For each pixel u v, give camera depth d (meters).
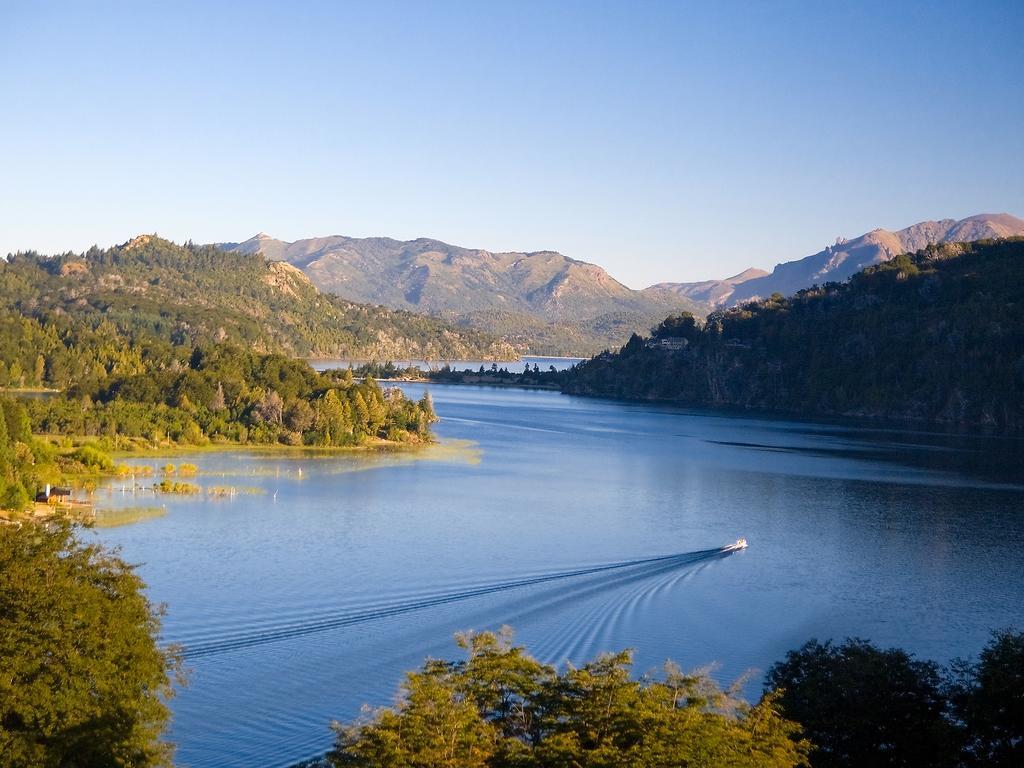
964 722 70.00
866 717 68.62
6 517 146.50
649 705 58.38
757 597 120.69
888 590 126.94
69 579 63.84
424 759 54.00
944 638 106.81
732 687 72.25
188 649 91.88
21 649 57.97
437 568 127.25
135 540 138.75
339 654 91.38
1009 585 130.88
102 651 61.28
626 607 112.88
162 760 65.06
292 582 117.56
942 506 199.62
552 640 98.88
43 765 55.59
